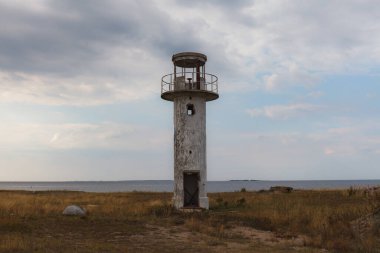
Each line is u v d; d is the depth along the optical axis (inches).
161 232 710.5
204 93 1066.7
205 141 1087.0
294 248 599.5
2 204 970.7
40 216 800.9
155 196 1609.3
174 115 1094.4
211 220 832.3
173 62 1095.0
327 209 916.0
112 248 553.6
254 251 567.5
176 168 1060.5
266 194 1611.7
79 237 637.3
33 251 512.4
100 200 1299.2
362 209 877.8
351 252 579.8
